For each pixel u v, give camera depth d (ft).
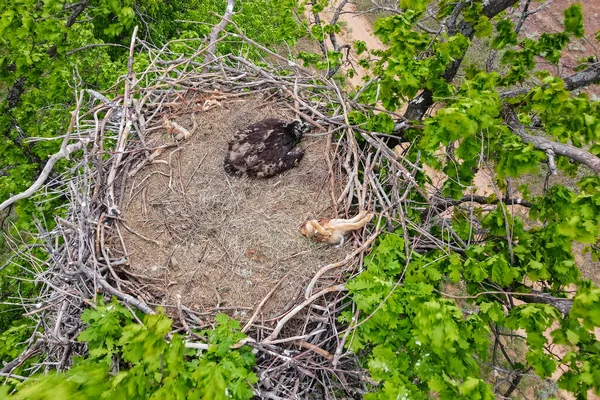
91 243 5.40
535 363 3.85
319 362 4.83
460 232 5.44
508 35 5.71
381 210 5.96
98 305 4.70
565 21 5.59
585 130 4.70
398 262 5.00
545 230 4.72
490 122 4.32
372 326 4.28
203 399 3.36
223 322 4.50
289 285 5.47
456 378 3.80
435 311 3.78
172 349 3.32
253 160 6.47
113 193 6.16
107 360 3.79
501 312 4.18
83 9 8.66
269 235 5.95
